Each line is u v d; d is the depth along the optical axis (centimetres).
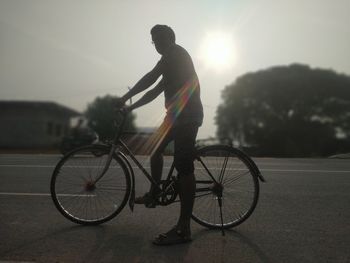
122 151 495
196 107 451
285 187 752
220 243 435
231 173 492
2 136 4475
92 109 4512
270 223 513
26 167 1032
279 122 5981
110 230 479
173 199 472
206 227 492
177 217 534
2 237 450
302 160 1365
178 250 413
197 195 486
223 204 492
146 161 479
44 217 532
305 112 5953
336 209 585
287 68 6309
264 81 6172
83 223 498
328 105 5925
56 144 4366
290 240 446
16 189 718
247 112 6259
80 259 387
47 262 379
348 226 500
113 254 401
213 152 492
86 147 498
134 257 393
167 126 455
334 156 1569
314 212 567
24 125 4491
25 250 410
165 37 461
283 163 1226
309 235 464
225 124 6438
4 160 1267
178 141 448
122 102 461
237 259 390
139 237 454
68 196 502
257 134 5912
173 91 450
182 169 445
